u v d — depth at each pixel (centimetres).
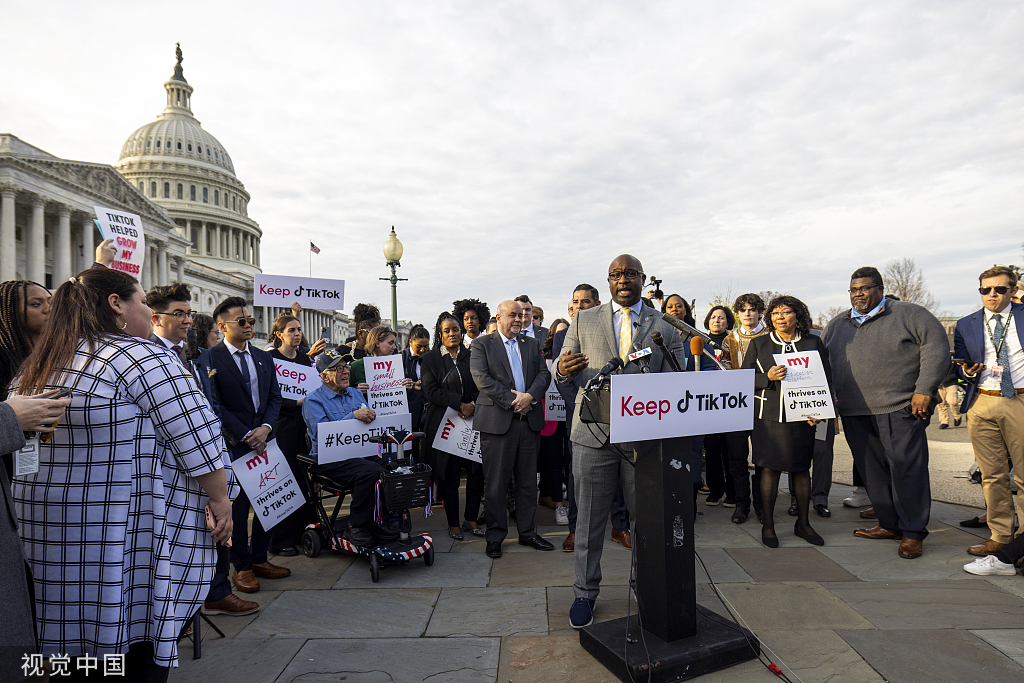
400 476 414
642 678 245
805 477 456
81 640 182
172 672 272
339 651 291
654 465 271
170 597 194
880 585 361
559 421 548
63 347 192
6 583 163
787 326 451
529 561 430
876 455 453
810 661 268
